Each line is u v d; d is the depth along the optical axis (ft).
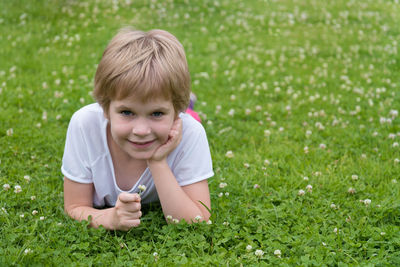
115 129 7.99
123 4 34.60
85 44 26.40
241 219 9.68
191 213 8.95
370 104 18.38
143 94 7.58
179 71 7.95
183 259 8.05
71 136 9.16
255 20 34.06
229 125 16.42
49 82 19.88
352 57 26.50
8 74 20.67
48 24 29.01
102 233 8.85
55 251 8.21
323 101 18.98
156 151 8.60
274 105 18.40
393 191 11.39
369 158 13.64
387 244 8.88
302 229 9.38
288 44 28.81
